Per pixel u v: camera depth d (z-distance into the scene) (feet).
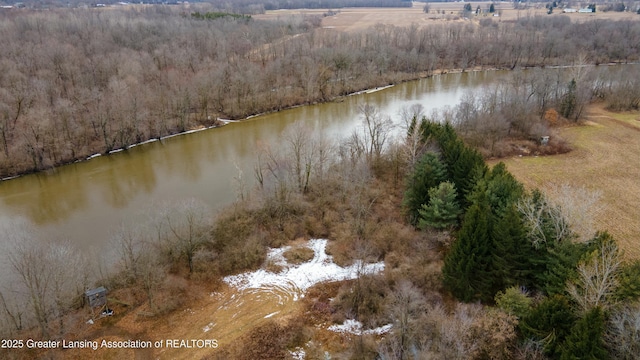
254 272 156.76
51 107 252.62
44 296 122.83
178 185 211.20
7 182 218.38
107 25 426.92
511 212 124.26
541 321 105.09
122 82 276.00
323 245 170.40
